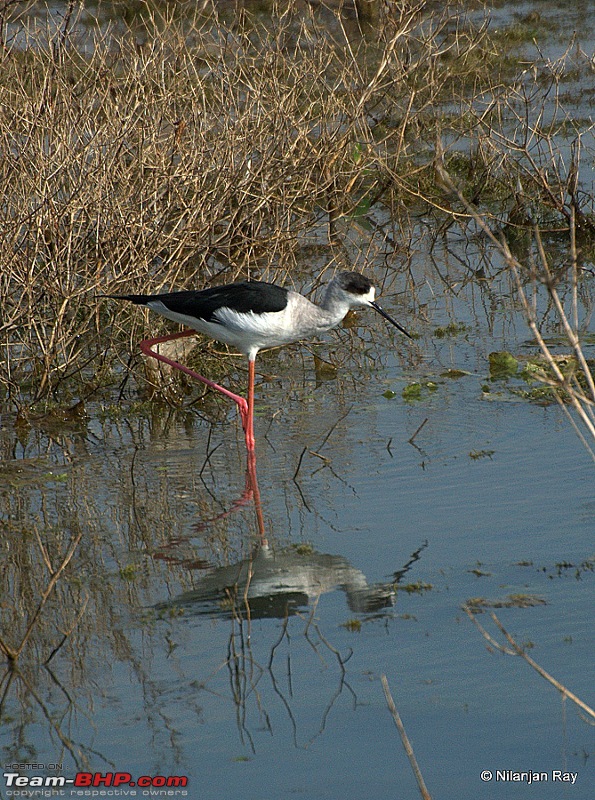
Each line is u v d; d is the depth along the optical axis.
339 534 9.07
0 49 14.76
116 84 14.19
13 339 13.25
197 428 11.84
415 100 20.77
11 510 9.84
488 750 6.26
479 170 18.44
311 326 11.23
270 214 14.85
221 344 13.95
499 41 24.61
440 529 9.04
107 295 12.02
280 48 16.84
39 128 12.73
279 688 6.95
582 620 7.48
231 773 6.18
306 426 11.56
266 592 8.24
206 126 13.97
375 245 17.02
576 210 16.34
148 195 12.96
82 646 7.55
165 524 9.49
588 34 24.83
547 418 11.23
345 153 17.02
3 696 6.98
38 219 12.23
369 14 24.14
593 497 9.41
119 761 6.32
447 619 7.63
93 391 12.57
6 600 8.25
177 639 7.59
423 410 11.72
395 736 6.42
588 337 13.34
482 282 15.69
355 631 7.57
